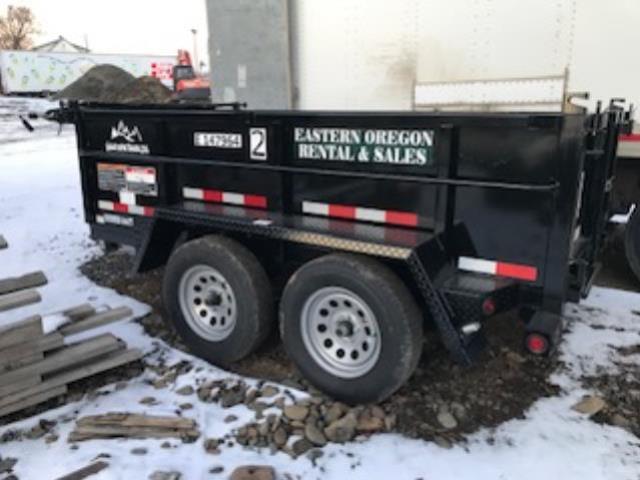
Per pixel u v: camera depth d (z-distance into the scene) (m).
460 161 2.87
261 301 3.33
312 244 3.08
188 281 3.57
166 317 4.21
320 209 3.37
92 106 4.36
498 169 2.78
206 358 3.59
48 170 11.03
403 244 2.82
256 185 3.58
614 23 3.90
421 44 4.63
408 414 3.00
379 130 3.06
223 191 3.74
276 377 3.41
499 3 4.24
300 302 3.09
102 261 5.56
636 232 4.48
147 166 4.05
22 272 5.29
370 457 2.71
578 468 2.62
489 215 2.85
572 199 2.63
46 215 7.45
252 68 5.64
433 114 2.86
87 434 2.88
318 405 3.08
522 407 3.06
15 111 24.03
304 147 3.34
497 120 2.70
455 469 2.62
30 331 3.05
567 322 4.00
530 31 4.17
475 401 3.10
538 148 2.67
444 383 3.26
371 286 2.82
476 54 4.40
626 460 2.67
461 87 4.51
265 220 3.34
